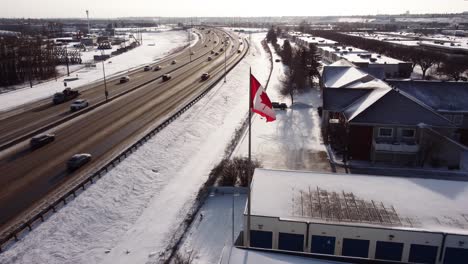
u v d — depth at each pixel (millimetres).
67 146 45062
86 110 61281
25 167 38906
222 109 66875
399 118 40906
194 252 26953
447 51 135000
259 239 26047
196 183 38094
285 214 25688
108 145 45375
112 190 35469
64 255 26516
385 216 25344
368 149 42406
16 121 55500
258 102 21703
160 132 51062
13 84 86375
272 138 50750
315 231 24938
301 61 89688
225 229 29672
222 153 46281
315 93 75750
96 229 29906
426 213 25672
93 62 125438
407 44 154375
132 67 112688
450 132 40969
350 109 45125
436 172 39750
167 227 30219
